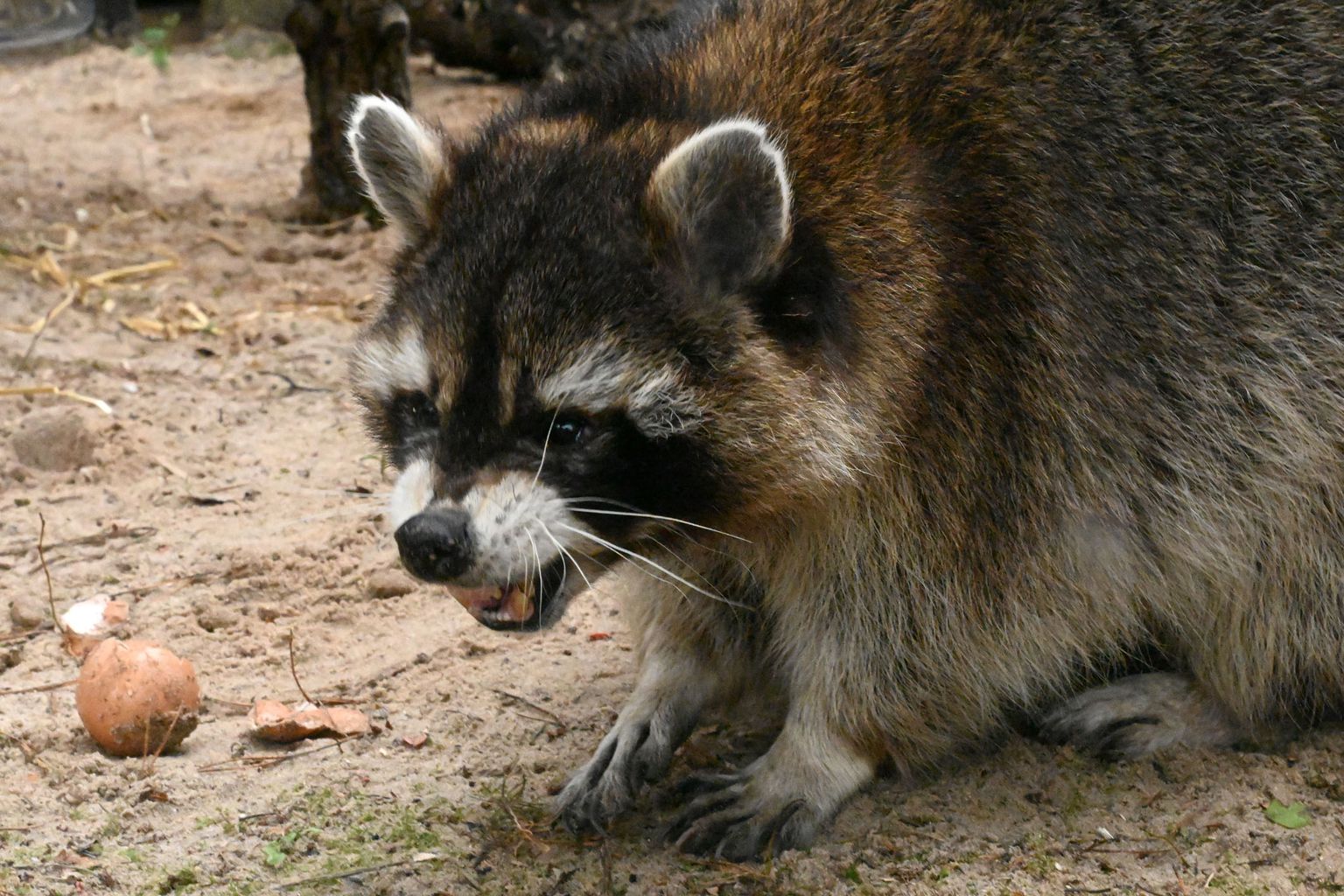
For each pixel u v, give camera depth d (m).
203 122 23.69
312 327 15.09
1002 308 7.88
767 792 8.13
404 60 17.52
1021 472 7.96
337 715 9.00
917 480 7.83
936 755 8.41
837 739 8.22
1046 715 8.91
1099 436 8.06
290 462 12.44
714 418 7.21
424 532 6.89
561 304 7.09
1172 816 8.06
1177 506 8.25
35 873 7.54
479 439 7.11
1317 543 8.49
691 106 7.93
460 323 7.18
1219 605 8.59
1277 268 8.27
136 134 22.91
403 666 9.70
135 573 10.71
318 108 17.78
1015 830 8.00
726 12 8.64
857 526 7.87
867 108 7.90
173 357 14.40
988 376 7.84
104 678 8.58
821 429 7.40
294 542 11.08
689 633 8.70
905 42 8.14
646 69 8.28
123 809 8.10
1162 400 8.14
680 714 8.59
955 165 7.91
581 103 8.27
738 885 7.65
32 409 13.11
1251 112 8.37
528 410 7.06
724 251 7.25
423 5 22.03
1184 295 8.15
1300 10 8.55
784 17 8.36
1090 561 8.22
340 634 10.13
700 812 8.09
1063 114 8.19
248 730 8.95
